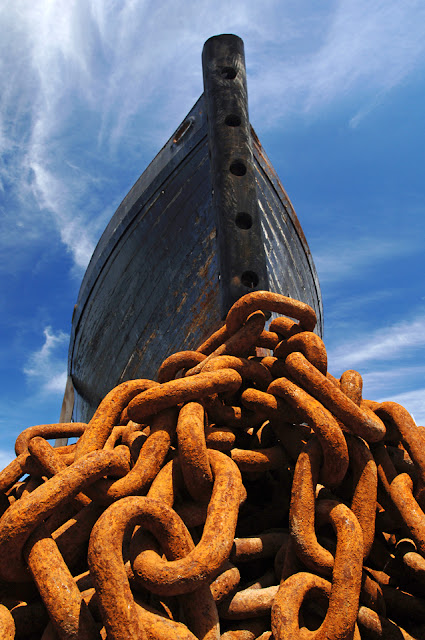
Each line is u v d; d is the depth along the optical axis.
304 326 2.33
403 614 1.82
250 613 1.66
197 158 6.09
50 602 1.40
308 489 1.75
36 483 2.10
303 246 7.89
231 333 2.45
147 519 1.47
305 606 1.67
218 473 1.67
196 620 1.46
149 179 6.80
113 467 1.68
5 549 1.47
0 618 1.46
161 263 6.83
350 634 1.45
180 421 1.79
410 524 1.81
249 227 4.53
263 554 1.87
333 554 1.75
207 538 1.46
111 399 2.12
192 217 6.26
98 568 1.34
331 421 1.81
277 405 2.06
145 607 1.44
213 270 6.15
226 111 4.86
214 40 5.16
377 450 2.06
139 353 7.73
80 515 1.77
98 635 1.39
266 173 6.64
